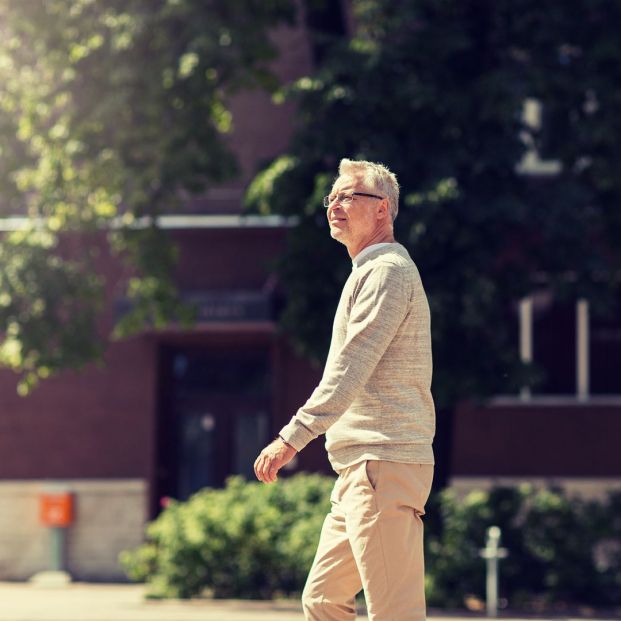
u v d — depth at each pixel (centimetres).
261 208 4150
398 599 1335
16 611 3738
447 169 3931
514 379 4053
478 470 5669
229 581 4341
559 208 4069
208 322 5519
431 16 4112
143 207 4241
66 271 4428
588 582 4356
